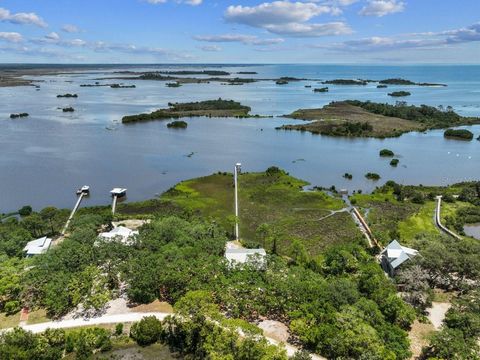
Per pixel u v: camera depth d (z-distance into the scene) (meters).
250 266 70.94
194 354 55.41
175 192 128.00
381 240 90.94
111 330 59.66
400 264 74.94
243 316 62.31
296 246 84.69
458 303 63.62
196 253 76.06
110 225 99.31
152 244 80.62
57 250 76.44
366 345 51.56
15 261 73.56
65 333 57.47
